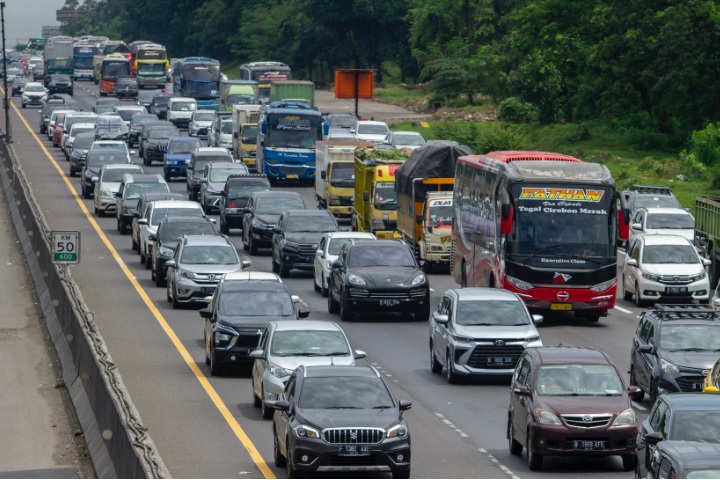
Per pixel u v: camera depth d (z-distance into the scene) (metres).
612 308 83.00
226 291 64.12
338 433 41.19
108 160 147.12
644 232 107.31
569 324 79.00
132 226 112.38
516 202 77.50
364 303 79.00
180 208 103.94
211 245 85.81
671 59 166.62
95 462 47.09
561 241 77.25
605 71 177.75
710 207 89.12
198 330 76.31
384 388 43.47
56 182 162.12
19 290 93.38
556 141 178.50
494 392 59.12
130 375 62.84
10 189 146.25
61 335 71.75
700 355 53.91
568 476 43.22
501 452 47.22
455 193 91.69
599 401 44.31
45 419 56.66
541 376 45.47
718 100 167.62
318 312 83.56
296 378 43.88
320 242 94.00
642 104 176.88
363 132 184.38
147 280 96.25
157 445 48.12
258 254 111.31
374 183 111.44
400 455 41.41
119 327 77.12
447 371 61.22
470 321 61.44
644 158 161.12
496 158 81.81
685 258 87.75
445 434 50.28
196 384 60.66
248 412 54.31
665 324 55.69
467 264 87.19
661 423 39.00
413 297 79.50
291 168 156.38
